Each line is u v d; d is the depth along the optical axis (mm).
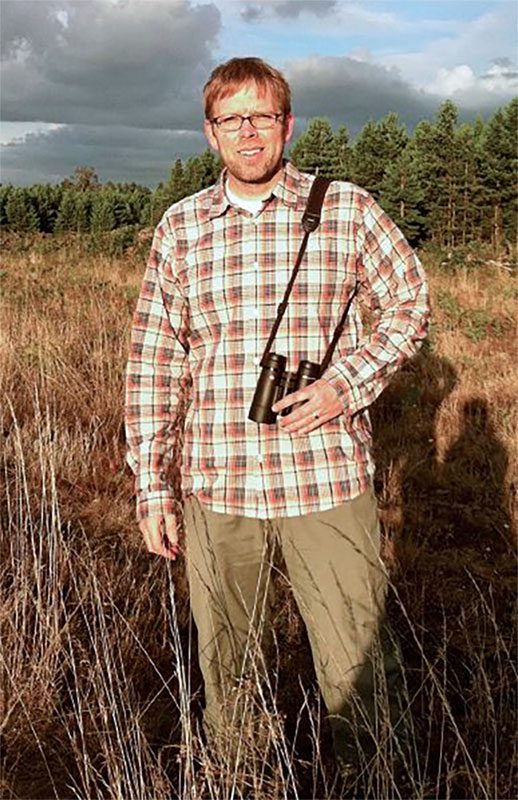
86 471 4703
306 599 2297
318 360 2188
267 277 2174
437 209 35312
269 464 2195
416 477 5121
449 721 2824
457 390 6598
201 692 3031
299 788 2516
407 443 5645
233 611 2361
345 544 2221
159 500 2365
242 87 2061
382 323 2211
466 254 18734
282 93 2100
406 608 3566
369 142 39844
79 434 5121
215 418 2232
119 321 8117
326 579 2236
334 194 2188
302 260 2168
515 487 4957
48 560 3357
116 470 4875
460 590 3768
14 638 2932
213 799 2199
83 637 3150
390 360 2158
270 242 2172
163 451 2398
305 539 2230
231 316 2195
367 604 2262
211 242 2209
